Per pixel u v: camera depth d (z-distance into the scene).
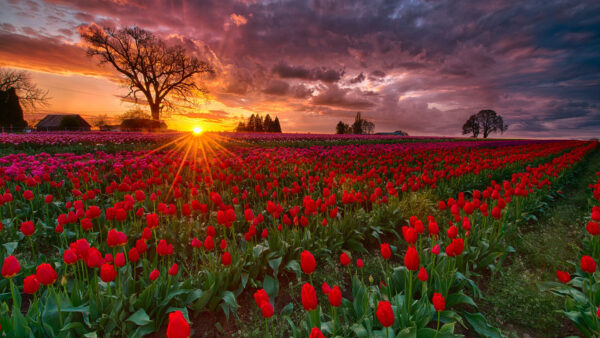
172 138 22.75
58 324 2.43
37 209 5.27
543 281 3.51
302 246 4.05
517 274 3.66
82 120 65.69
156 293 2.86
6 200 4.15
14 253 4.04
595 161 17.09
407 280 3.02
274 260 3.60
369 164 9.88
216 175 6.67
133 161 8.08
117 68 44.34
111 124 54.69
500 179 10.14
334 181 6.70
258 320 3.05
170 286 3.04
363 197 5.29
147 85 46.75
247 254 3.61
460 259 3.62
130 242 4.17
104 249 3.83
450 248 2.71
